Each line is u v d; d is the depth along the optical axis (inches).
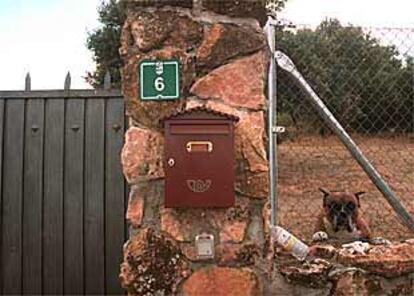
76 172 188.2
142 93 133.7
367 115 179.0
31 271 189.0
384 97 176.6
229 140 126.9
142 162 132.9
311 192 235.9
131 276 132.6
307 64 175.8
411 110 177.3
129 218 132.8
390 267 138.4
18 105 190.1
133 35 135.1
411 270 139.4
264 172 132.5
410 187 277.6
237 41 134.5
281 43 175.8
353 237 185.6
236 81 134.3
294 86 179.3
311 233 226.5
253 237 133.8
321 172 241.0
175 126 127.3
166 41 134.8
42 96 189.6
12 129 189.6
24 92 189.6
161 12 135.1
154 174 132.6
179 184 126.3
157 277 132.4
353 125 180.2
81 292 187.6
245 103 134.0
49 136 189.2
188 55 134.3
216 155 126.5
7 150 189.5
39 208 188.7
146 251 132.6
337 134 155.3
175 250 132.7
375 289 138.8
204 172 126.3
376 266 138.6
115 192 187.0
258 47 134.6
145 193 133.6
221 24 134.8
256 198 133.1
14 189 188.9
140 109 134.0
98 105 189.0
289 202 235.9
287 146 188.1
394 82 174.4
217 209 132.5
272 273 136.9
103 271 187.0
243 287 132.8
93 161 188.1
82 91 189.2
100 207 187.5
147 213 133.3
